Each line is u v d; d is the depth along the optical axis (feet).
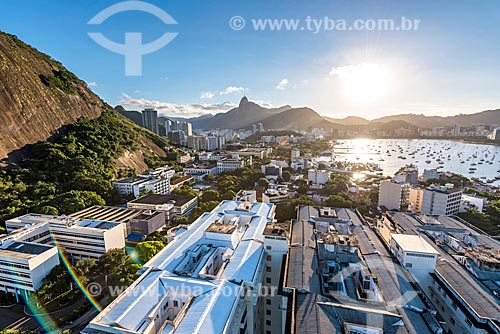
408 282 172.35
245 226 264.31
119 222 313.94
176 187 580.30
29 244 248.93
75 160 482.69
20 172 428.15
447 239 246.27
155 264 197.47
